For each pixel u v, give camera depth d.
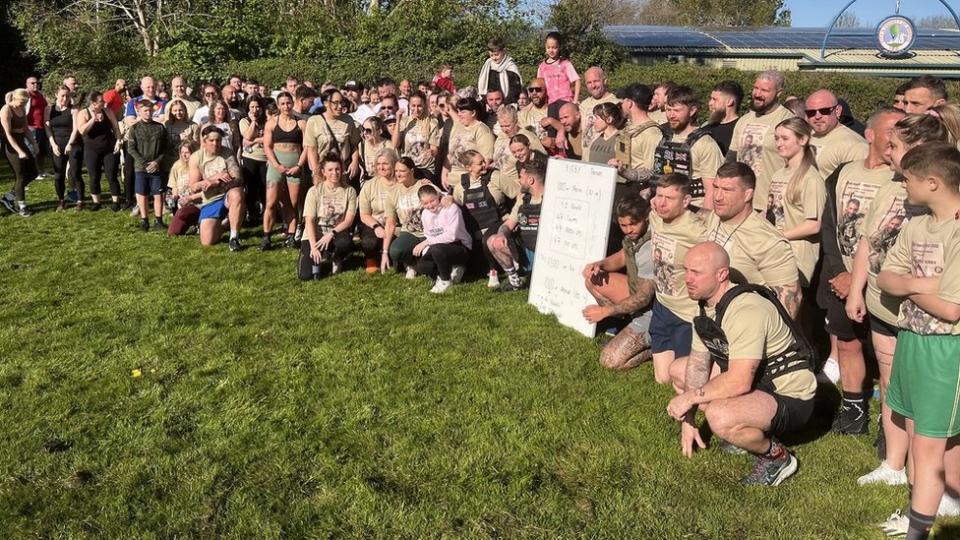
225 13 25.06
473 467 4.16
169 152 10.27
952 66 22.11
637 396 5.07
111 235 9.80
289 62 22.56
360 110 11.38
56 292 7.37
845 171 4.65
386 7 27.50
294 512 3.77
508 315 6.70
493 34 22.45
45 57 24.86
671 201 4.89
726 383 3.87
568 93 10.00
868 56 23.42
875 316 4.06
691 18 48.97
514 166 7.57
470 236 7.58
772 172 5.69
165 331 6.29
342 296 7.29
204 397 5.00
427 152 8.90
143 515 3.74
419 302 7.09
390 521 3.70
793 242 5.00
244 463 4.20
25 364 5.55
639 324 5.57
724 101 6.35
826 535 3.58
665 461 4.23
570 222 6.51
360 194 8.15
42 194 12.59
